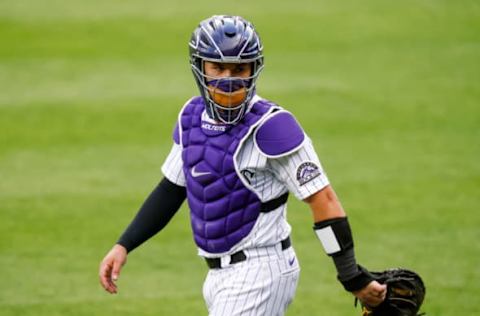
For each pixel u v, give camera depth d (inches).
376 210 1248.2
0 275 1056.8
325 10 2158.0
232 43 600.1
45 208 1259.2
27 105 1647.4
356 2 2215.8
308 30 2033.7
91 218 1227.9
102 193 1306.6
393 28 2053.4
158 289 1019.9
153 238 1171.3
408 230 1181.7
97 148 1478.8
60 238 1166.3
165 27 2039.9
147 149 1471.5
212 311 629.3
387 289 652.1
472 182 1338.6
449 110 1628.9
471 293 991.6
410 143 1494.8
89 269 1077.1
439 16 2124.8
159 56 1886.1
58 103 1654.8
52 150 1470.2
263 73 1797.5
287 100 1662.2
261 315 625.0
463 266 1066.1
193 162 626.5
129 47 1935.3
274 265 625.0
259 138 606.5
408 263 1078.4
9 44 1946.4
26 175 1373.0
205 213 626.2
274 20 2089.1
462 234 1164.5
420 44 1958.7
